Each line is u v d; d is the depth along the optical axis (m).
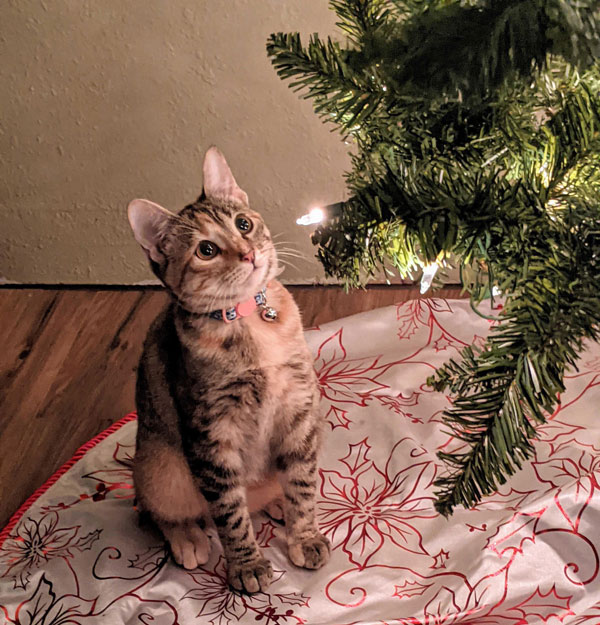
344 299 2.27
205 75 2.03
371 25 0.81
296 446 1.27
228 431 1.21
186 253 1.15
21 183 2.22
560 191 0.76
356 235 0.78
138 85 2.05
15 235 2.33
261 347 1.18
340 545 1.31
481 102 0.71
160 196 2.25
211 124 2.11
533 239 0.70
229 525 1.22
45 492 1.53
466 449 1.47
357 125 0.84
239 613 1.19
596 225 0.68
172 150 2.16
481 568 1.19
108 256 2.37
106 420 1.86
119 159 2.18
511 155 0.78
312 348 1.84
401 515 1.36
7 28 1.97
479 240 0.71
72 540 1.37
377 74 0.75
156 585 1.25
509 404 0.70
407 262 0.83
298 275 2.35
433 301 1.92
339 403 1.64
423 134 0.78
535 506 1.26
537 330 0.66
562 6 0.58
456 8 0.66
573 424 1.48
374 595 1.20
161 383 1.25
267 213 2.25
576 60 0.61
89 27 1.97
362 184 0.85
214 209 1.18
